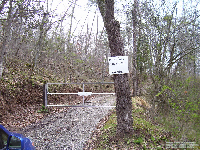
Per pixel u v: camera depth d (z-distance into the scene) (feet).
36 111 27.53
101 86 55.21
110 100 38.24
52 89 35.91
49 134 19.26
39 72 42.55
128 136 16.17
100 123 22.59
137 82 40.68
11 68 36.29
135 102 31.30
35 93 32.78
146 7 28.07
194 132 18.56
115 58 16.17
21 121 23.38
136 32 32.12
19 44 48.14
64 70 49.65
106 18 16.87
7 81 30.35
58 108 30.14
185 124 18.31
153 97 27.61
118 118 16.56
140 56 37.47
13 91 29.22
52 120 24.13
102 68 60.29
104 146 15.83
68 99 36.81
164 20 28.14
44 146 16.38
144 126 18.52
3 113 24.20
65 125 22.15
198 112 20.08
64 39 52.13
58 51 52.65
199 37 28.32
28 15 24.34
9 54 43.91
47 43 50.67
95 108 30.66
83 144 16.85
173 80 26.45
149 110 26.94
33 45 52.60
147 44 31.30
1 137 9.57
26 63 44.65
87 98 40.86
